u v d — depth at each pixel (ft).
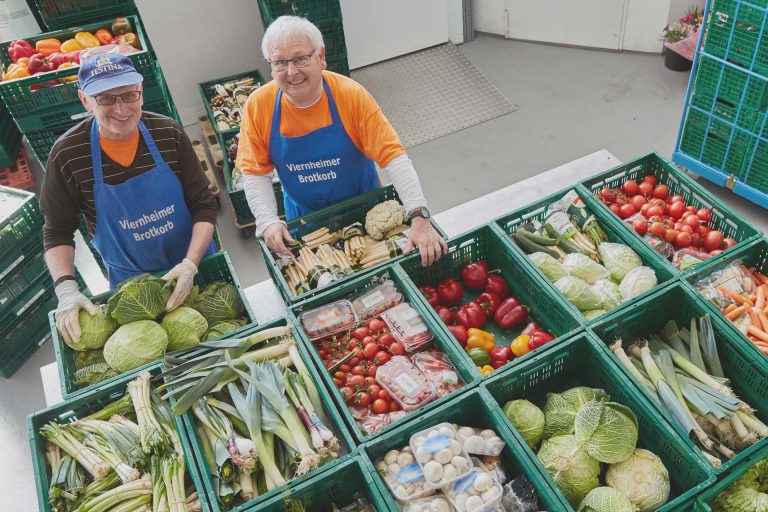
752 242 9.14
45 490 7.39
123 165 9.08
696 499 6.73
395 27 21.39
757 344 8.35
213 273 9.95
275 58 8.64
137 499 7.23
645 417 7.57
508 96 20.15
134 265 10.20
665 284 8.70
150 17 18.72
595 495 6.86
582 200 10.32
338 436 7.75
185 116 20.99
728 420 7.59
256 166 10.12
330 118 9.70
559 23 21.27
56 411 7.98
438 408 7.54
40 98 13.85
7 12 17.21
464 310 9.37
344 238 10.46
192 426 7.63
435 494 7.06
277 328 8.54
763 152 14.46
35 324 14.75
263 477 7.39
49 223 9.34
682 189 10.59
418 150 18.75
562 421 7.73
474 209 11.46
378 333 8.80
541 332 8.80
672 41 19.24
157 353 8.51
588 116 19.04
